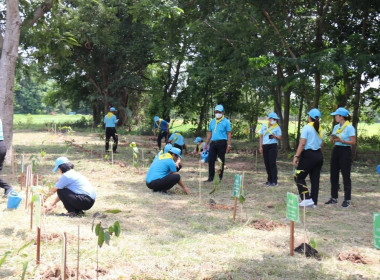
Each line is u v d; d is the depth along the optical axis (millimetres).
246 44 15203
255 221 6359
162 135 17547
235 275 4219
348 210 7355
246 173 11984
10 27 11750
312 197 7598
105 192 8492
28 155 14281
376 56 11789
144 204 7457
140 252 4844
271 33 14602
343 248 5164
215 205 7410
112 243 5129
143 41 29375
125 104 36594
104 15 26609
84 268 4277
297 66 12742
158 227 5957
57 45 14672
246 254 4863
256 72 15500
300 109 21188
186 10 14250
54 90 43594
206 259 4680
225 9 14438
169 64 31562
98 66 31281
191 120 31953
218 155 10047
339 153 7684
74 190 6371
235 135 29750
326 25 14930
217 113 10008
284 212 7051
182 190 8961
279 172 12398
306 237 5551
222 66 17969
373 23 15031
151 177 8578
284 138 19547
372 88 19016
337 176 7848
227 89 24891
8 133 11844
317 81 15141
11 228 5637
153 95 32594
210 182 10094
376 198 8531
